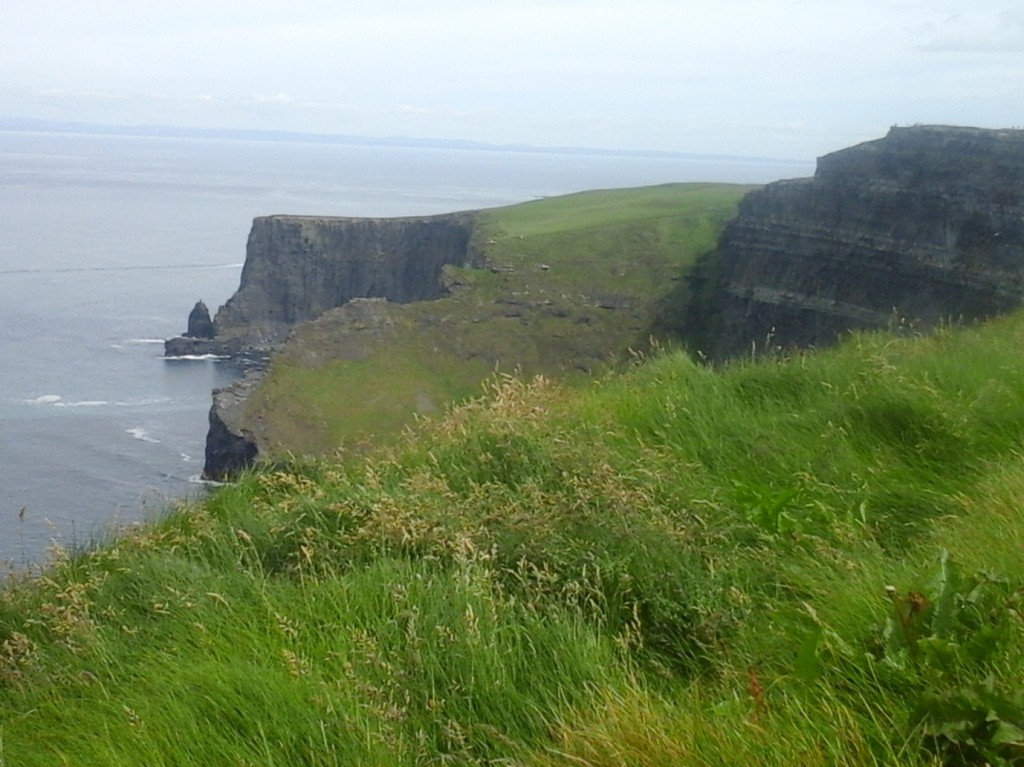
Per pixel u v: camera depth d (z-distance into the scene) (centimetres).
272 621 534
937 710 383
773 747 391
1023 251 5253
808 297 6662
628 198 13425
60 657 556
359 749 430
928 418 810
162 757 435
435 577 554
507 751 433
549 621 526
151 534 727
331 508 672
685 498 695
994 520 589
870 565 561
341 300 11631
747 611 538
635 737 408
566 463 738
